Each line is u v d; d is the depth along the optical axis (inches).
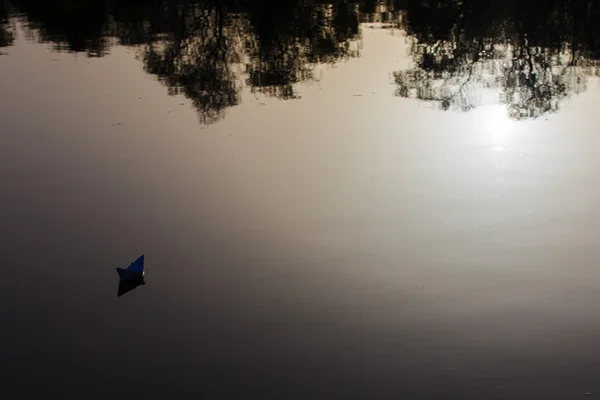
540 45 702.5
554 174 418.9
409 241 352.8
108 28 779.4
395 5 882.1
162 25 790.5
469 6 840.3
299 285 319.3
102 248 348.5
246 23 805.2
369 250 345.7
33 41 721.0
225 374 266.1
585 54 672.4
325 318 296.7
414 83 598.2
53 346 279.4
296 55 692.1
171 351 277.4
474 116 519.5
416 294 311.9
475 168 430.9
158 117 522.3
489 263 334.3
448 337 285.4
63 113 527.8
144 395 255.6
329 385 261.0
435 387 260.2
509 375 265.4
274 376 265.3
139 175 427.5
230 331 289.1
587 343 280.8
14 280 321.7
